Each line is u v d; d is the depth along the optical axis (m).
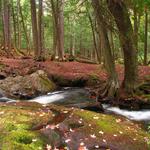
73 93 17.45
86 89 18.56
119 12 13.79
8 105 9.37
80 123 7.22
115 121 8.08
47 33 51.78
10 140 6.18
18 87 16.75
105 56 14.94
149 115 12.65
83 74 21.11
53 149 6.17
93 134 6.77
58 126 6.96
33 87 17.25
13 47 38.12
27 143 6.26
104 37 14.78
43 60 27.11
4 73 19.38
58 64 25.36
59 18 31.94
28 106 9.22
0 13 38.75
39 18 28.75
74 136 6.62
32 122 7.31
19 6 40.00
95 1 14.21
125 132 7.18
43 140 6.41
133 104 13.55
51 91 18.14
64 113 8.04
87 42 51.44
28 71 20.91
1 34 40.62
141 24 33.09
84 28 45.38
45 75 19.62
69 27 46.09
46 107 9.12
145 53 29.25
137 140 6.82
